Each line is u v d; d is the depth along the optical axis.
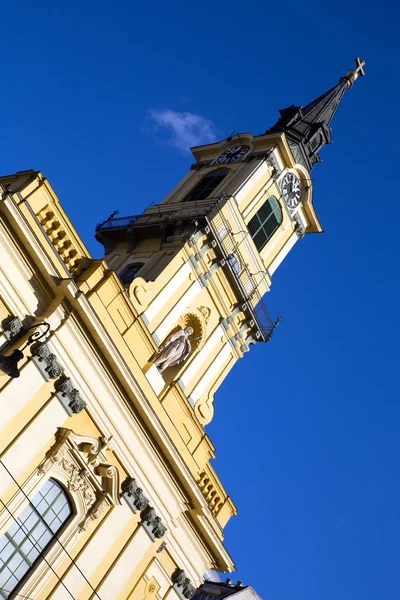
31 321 26.62
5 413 25.22
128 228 36.94
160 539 30.97
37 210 27.91
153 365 31.62
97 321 27.95
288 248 42.28
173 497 31.53
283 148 40.88
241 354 38.03
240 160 41.12
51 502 27.11
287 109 44.78
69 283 27.22
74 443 27.47
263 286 39.25
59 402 27.08
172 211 37.44
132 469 29.81
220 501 35.09
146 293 32.12
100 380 28.62
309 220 43.78
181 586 32.09
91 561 27.73
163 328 32.81
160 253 34.94
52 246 27.41
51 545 26.69
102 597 27.89
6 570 25.33
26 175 28.48
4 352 25.47
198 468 33.72
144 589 30.06
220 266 36.12
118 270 35.69
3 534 25.19
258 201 39.06
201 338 35.16
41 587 25.97
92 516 27.91
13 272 26.17
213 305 36.19
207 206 36.44
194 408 34.34
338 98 46.47
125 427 29.52
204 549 33.34
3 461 24.97
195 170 42.72
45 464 26.38
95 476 28.36
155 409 31.00
